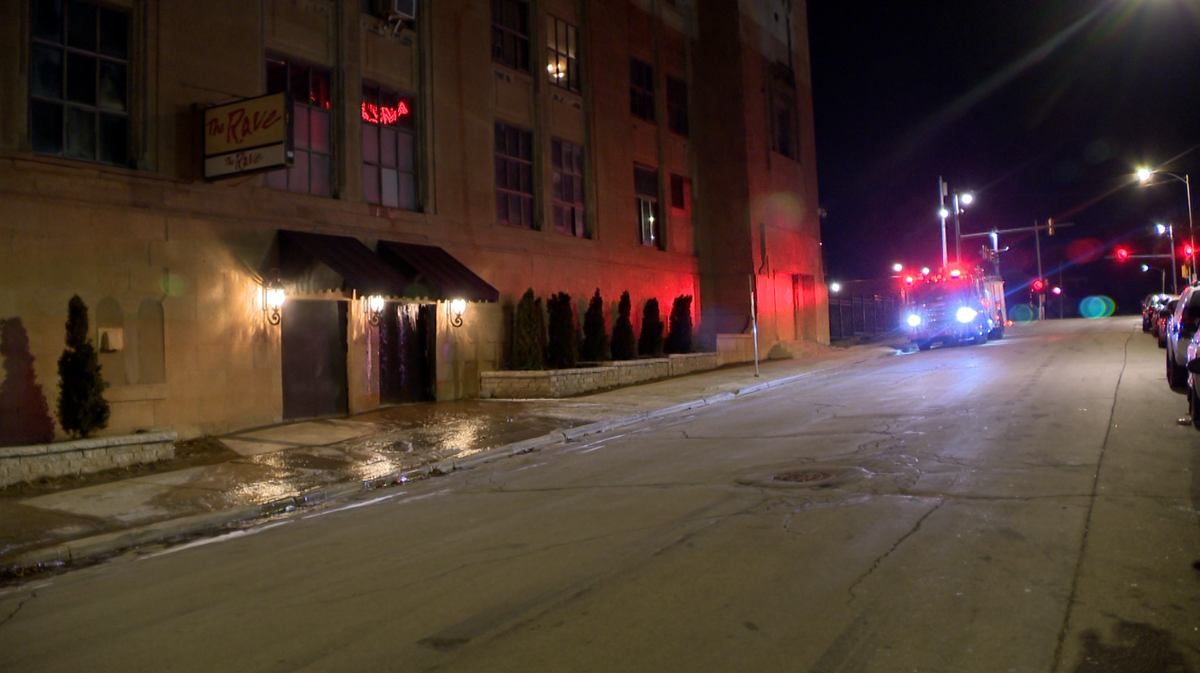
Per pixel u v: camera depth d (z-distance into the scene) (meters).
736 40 30.00
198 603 6.50
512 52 22.12
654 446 12.92
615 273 25.14
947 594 5.33
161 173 13.88
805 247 33.94
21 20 12.48
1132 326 37.75
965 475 8.71
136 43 13.81
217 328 14.59
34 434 12.16
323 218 16.44
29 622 6.38
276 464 12.49
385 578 6.75
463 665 4.76
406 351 18.44
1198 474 8.20
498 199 21.27
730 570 6.10
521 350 20.34
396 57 18.55
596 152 24.66
